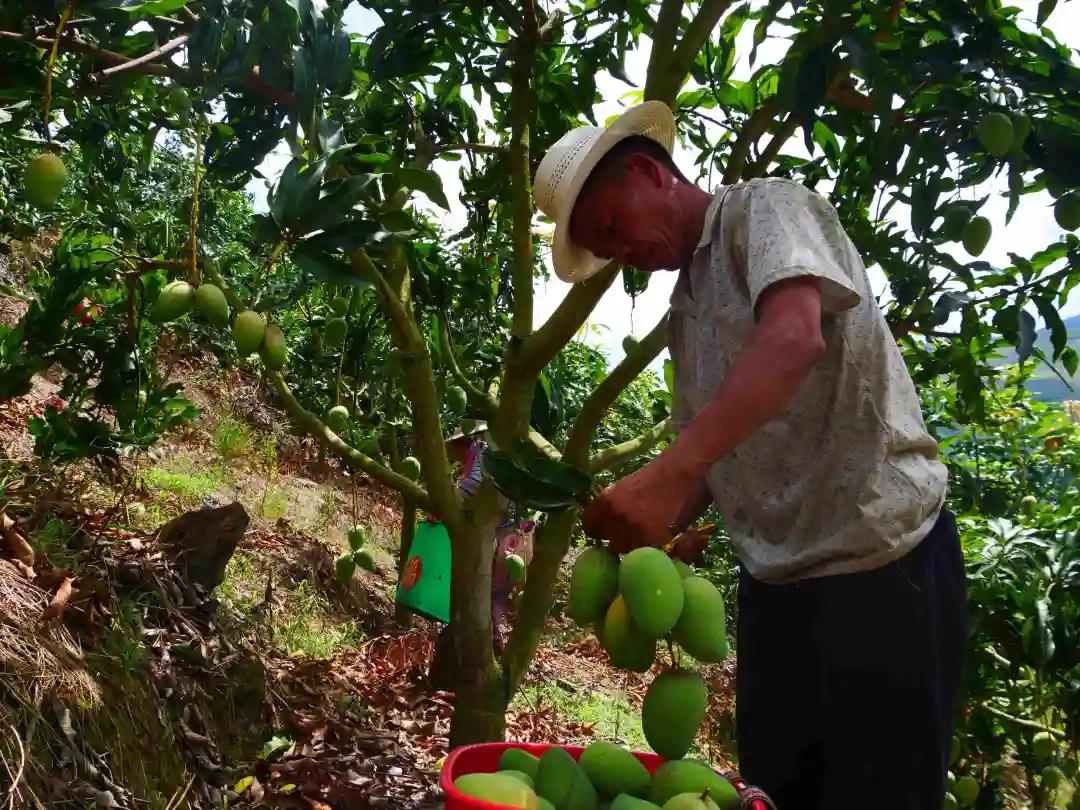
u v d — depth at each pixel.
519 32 2.88
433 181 2.37
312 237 2.30
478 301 3.83
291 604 4.49
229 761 2.85
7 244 6.14
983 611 3.20
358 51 3.40
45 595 2.50
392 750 3.43
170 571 3.15
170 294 2.48
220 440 6.43
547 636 6.12
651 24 3.22
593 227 2.01
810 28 2.82
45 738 2.16
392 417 4.75
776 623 1.92
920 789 1.82
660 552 1.51
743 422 1.47
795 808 1.92
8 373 2.98
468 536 3.12
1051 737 3.29
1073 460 4.37
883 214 2.94
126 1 2.13
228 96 2.71
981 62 2.62
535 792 1.45
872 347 1.78
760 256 1.62
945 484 1.90
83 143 3.04
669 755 1.53
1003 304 3.14
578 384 6.73
